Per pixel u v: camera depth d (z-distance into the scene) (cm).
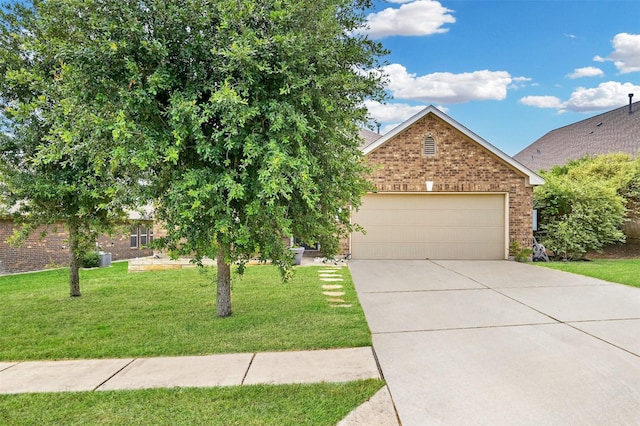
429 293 759
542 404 324
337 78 451
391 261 1224
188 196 418
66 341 500
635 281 853
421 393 346
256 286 834
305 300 703
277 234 509
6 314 634
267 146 401
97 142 427
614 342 468
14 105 620
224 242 465
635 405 321
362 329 527
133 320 592
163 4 419
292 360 426
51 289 862
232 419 305
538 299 698
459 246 1263
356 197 588
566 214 1308
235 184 398
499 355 432
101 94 422
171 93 439
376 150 1247
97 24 411
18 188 606
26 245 1396
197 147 405
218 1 425
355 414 312
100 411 319
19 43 636
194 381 374
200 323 569
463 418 305
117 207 554
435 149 1243
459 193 1253
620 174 1437
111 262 1549
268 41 402
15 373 400
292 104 441
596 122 2336
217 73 434
